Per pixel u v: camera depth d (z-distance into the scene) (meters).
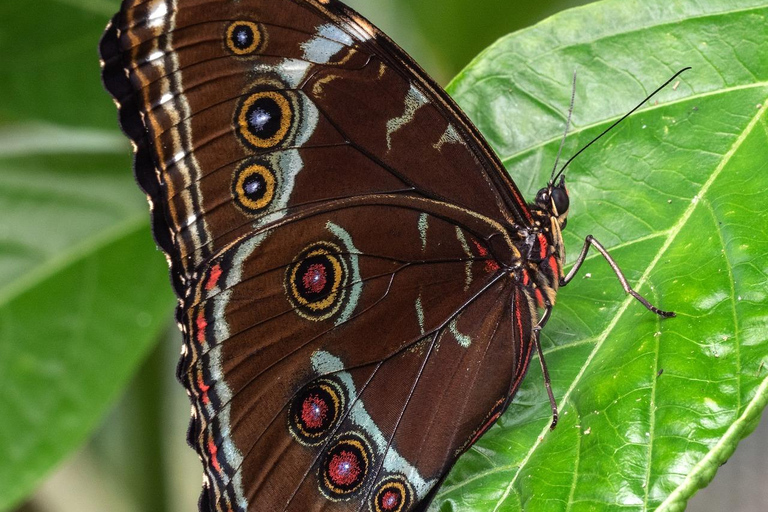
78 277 0.77
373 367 0.72
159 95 0.71
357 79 0.71
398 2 0.78
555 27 0.73
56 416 0.76
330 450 0.72
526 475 0.71
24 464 0.76
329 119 0.71
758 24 0.72
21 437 0.76
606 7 0.73
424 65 0.79
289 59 0.71
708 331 0.71
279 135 0.71
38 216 0.78
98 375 0.77
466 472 0.71
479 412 0.72
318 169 0.72
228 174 0.71
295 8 0.71
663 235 0.72
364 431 0.72
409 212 0.72
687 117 0.72
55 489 0.79
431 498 0.72
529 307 0.72
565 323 0.72
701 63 0.72
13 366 0.77
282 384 0.72
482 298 0.73
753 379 0.70
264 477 0.72
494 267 0.72
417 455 0.72
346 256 0.72
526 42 0.73
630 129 0.73
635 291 0.72
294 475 0.72
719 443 0.70
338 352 0.72
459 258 0.72
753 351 0.70
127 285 0.77
